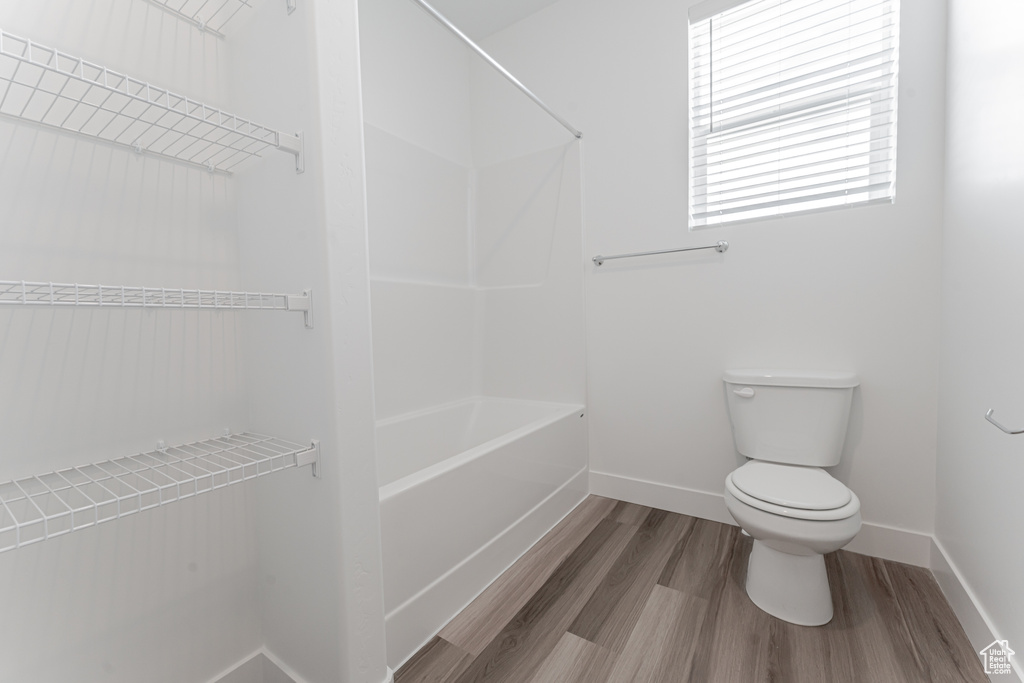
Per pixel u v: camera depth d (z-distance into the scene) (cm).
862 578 152
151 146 94
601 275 221
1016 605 97
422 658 121
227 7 105
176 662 98
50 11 79
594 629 131
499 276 256
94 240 86
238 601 109
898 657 117
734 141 189
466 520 143
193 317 101
